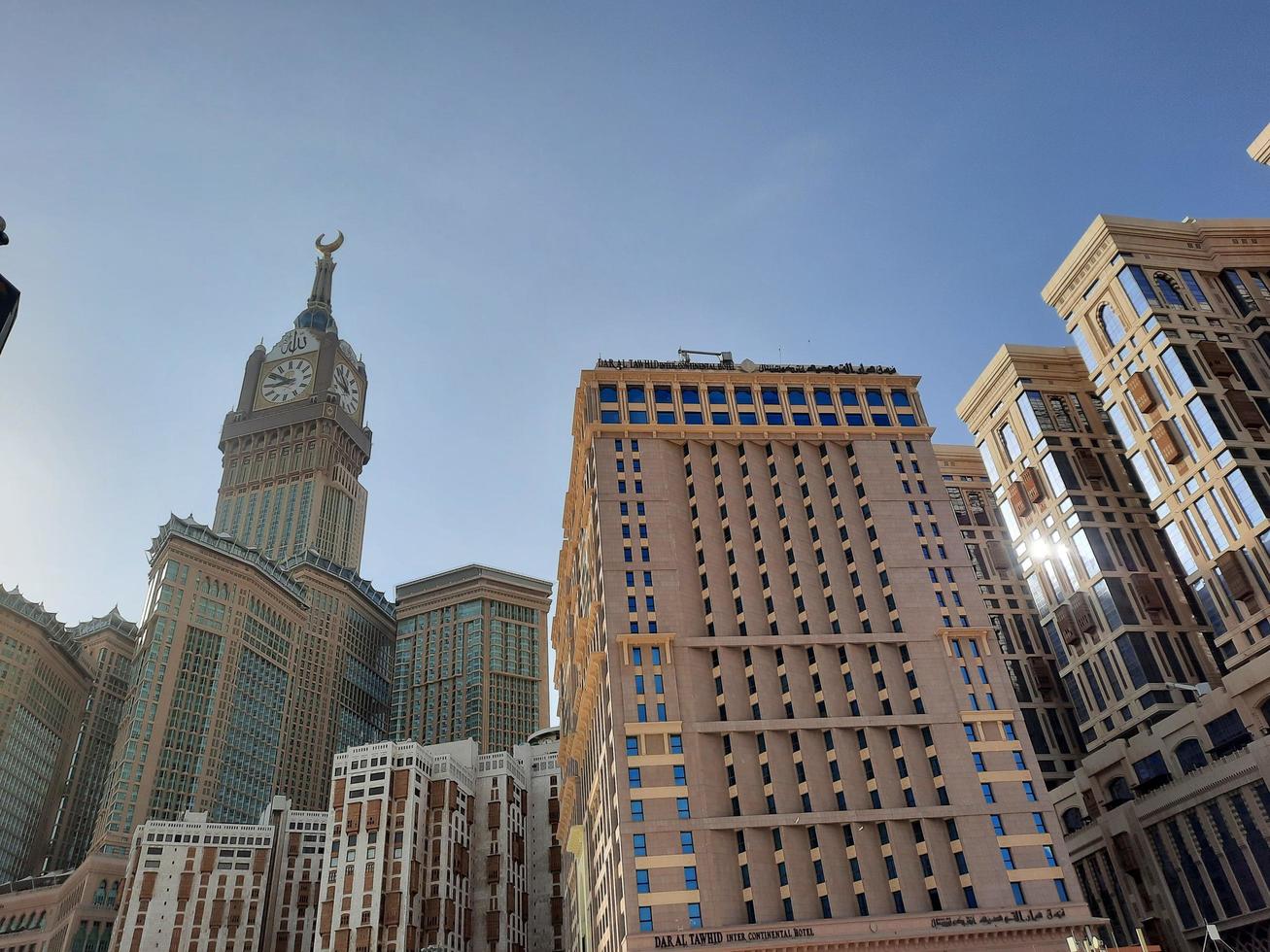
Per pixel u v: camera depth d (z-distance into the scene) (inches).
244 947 7017.7
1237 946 4478.3
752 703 4490.7
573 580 6427.2
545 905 7711.6
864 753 4355.3
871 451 5428.2
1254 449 5477.4
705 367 5816.9
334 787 6998.0
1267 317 6112.2
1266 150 6176.2
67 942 7258.9
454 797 7317.9
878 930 3816.4
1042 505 6845.5
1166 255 6422.2
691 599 4830.2
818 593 4923.7
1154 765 5334.6
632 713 4360.2
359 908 6422.2
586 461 5447.8
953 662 4672.7
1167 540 6441.9
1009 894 3986.2
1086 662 6245.1
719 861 3986.2
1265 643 5103.3
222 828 7421.3
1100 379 6481.3
